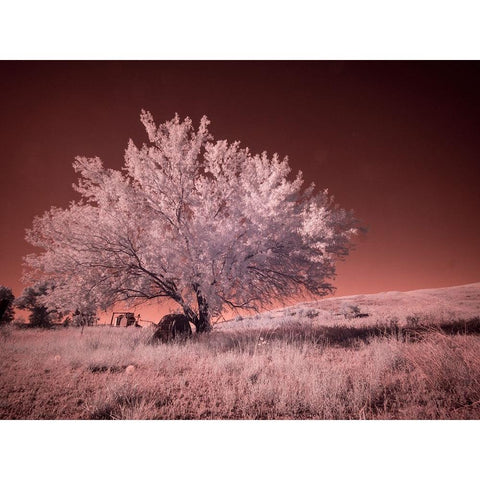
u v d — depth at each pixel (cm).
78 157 955
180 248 966
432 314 1199
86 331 1269
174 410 340
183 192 1034
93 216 986
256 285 1095
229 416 327
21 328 1559
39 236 934
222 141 1048
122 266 989
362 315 1677
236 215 1020
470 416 309
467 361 416
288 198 1127
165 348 682
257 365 484
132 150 1006
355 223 1079
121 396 370
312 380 387
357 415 318
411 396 357
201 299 1041
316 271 1105
